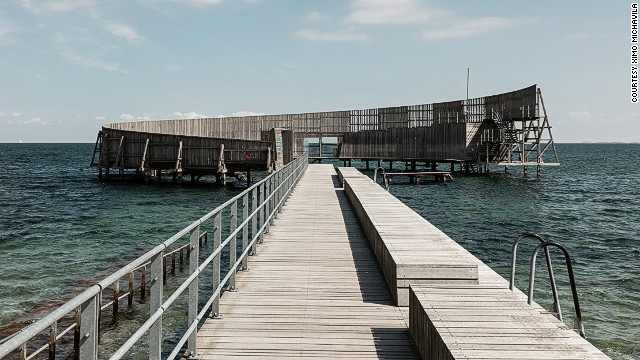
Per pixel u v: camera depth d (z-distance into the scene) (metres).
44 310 11.57
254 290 6.98
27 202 36.28
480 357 3.40
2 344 1.63
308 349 4.94
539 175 64.31
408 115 64.94
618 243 20.42
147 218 27.78
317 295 6.75
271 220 12.70
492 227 24.78
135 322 10.70
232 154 44.66
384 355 4.80
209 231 21.94
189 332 4.46
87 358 2.40
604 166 90.94
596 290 12.76
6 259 17.17
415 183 54.19
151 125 55.22
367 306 6.29
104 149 52.25
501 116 55.94
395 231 8.31
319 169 36.06
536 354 3.45
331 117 70.12
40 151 173.50
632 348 9.14
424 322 4.51
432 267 6.14
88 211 31.11
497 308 4.50
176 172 48.09
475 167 76.75
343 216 13.79
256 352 4.86
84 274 14.98
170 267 15.52
